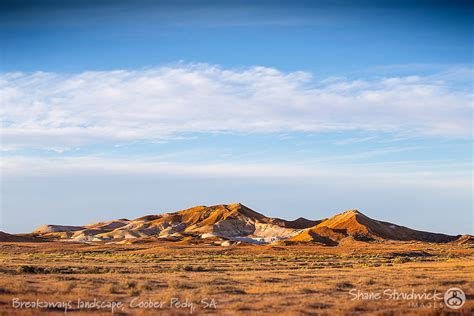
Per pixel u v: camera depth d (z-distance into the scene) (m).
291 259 96.94
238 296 35.75
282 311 29.77
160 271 61.72
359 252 128.75
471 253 131.00
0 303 31.45
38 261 89.44
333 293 37.28
